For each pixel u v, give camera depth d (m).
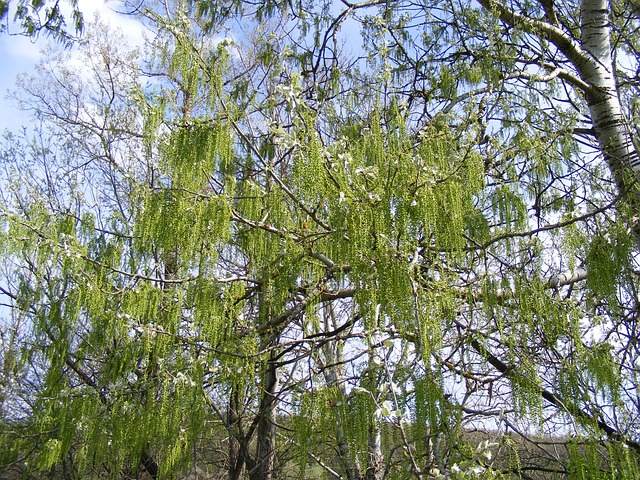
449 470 2.84
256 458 7.21
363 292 3.32
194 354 4.50
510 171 4.17
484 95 4.95
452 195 3.54
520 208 4.00
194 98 3.72
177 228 3.79
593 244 3.83
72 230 4.43
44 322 5.24
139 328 4.44
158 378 4.32
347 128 5.17
